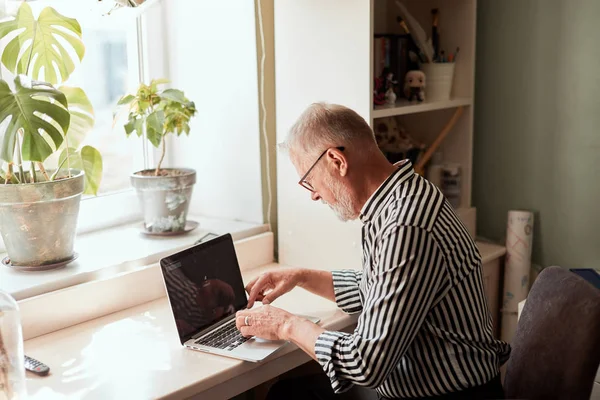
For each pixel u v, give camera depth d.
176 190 2.09
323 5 2.00
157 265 1.93
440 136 2.38
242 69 2.21
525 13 2.32
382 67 2.21
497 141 2.46
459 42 2.38
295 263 2.23
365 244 1.56
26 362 1.50
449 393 1.53
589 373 1.40
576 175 2.29
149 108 2.15
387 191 1.51
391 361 1.40
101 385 1.41
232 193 2.35
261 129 2.22
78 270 1.81
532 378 1.53
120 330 1.71
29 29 1.81
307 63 2.07
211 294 1.72
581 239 2.31
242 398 2.28
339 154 1.50
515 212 2.35
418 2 2.44
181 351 1.58
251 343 1.61
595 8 2.17
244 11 2.16
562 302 1.50
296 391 1.84
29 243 1.78
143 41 2.33
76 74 2.16
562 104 2.29
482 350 1.53
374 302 1.43
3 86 1.64
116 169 2.32
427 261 1.42
